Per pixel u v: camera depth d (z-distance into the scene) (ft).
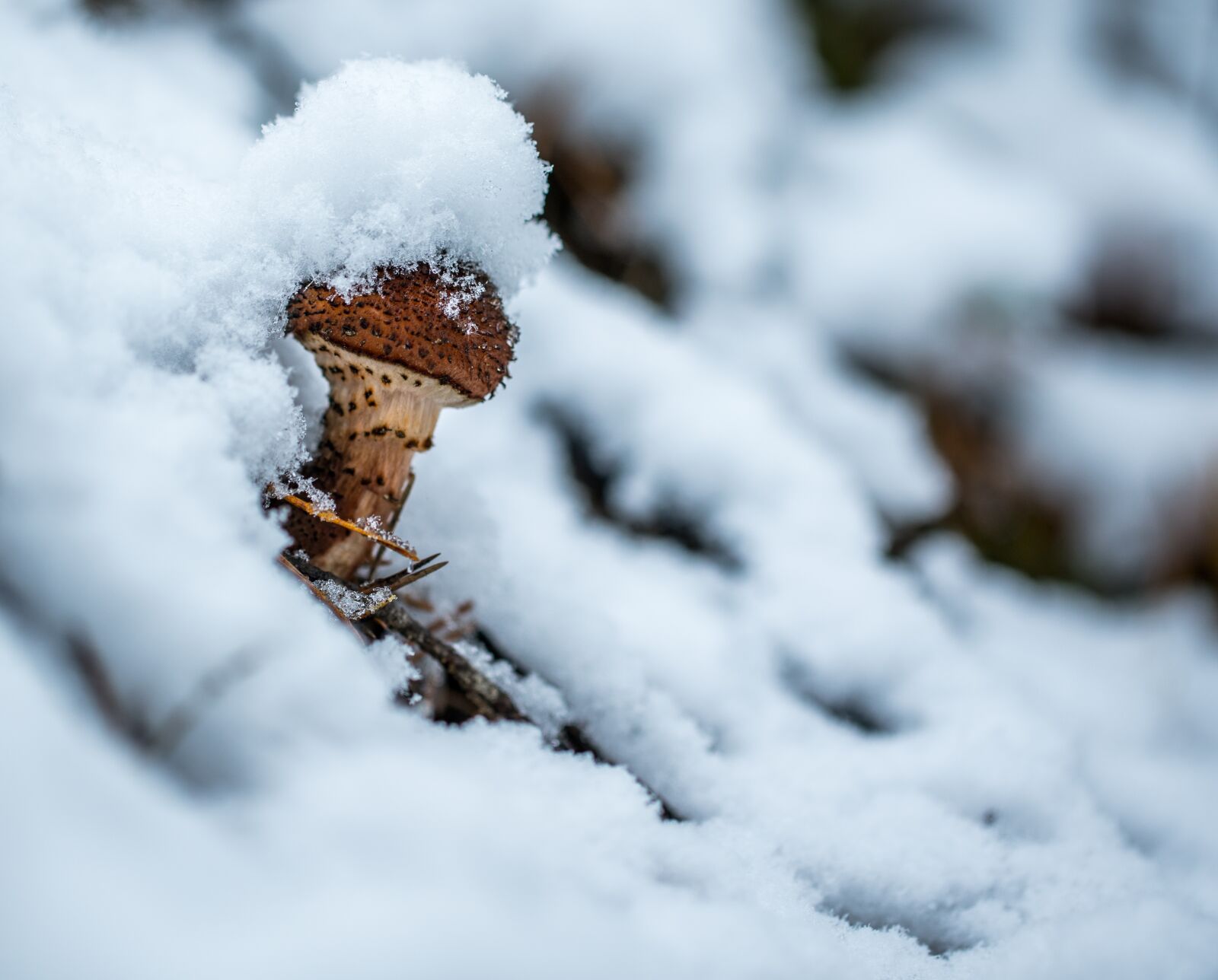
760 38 3.87
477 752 1.54
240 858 1.37
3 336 1.43
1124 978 1.57
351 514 1.63
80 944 1.19
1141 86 4.98
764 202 3.53
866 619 1.96
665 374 2.28
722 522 2.10
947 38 4.84
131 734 1.39
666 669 1.82
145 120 1.82
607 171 3.02
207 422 1.49
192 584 1.41
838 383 3.06
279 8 2.25
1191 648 3.42
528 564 1.81
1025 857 1.69
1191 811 1.93
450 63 1.63
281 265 1.58
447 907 1.38
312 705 1.43
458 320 1.59
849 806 1.70
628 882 1.48
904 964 1.54
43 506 1.40
